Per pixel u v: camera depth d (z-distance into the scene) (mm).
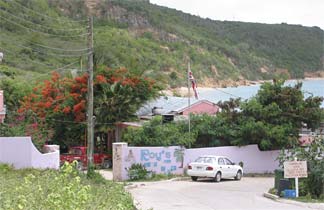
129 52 77062
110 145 45719
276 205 22875
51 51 70000
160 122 39969
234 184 32906
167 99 53031
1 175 23953
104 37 79375
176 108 49875
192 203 23203
